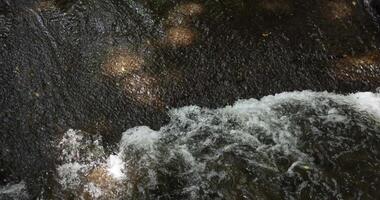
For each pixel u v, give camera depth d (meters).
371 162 3.39
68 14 4.59
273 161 3.40
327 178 3.30
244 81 3.98
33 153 3.52
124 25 4.47
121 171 3.40
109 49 4.25
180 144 3.54
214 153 3.46
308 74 4.02
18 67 4.10
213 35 4.36
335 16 4.54
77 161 3.47
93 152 3.52
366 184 3.27
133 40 4.33
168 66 4.10
